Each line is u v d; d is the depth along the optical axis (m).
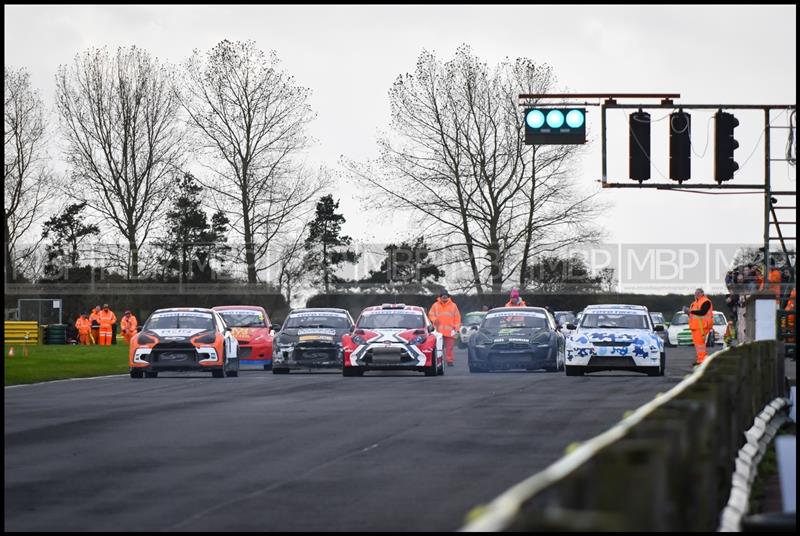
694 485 21.06
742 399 38.59
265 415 54.97
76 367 102.56
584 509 14.44
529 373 94.56
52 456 39.62
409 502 30.20
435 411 56.78
